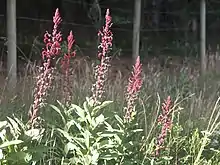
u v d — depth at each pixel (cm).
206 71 356
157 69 329
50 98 217
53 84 223
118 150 184
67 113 190
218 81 324
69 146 181
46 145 183
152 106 243
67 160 182
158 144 201
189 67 350
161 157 199
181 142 215
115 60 355
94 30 379
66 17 382
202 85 316
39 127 184
